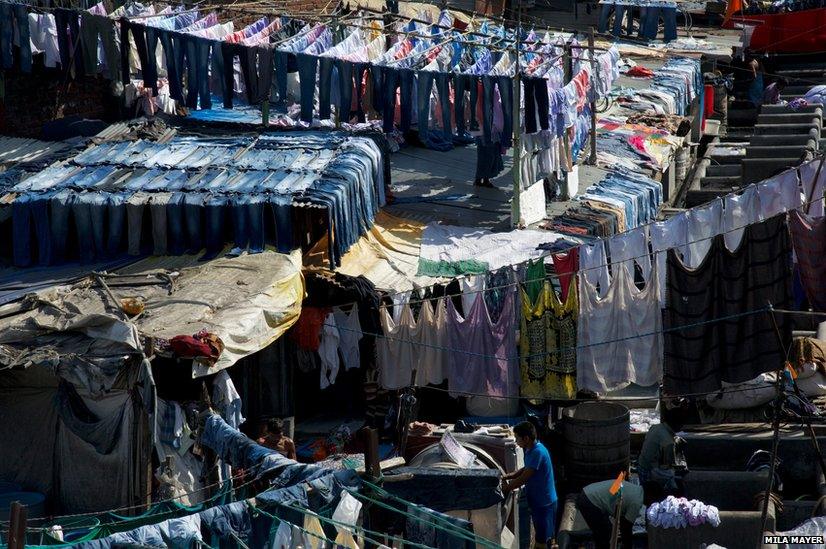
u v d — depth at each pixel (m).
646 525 20.39
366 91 31.34
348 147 30.25
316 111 33.19
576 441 25.22
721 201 22.66
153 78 29.67
